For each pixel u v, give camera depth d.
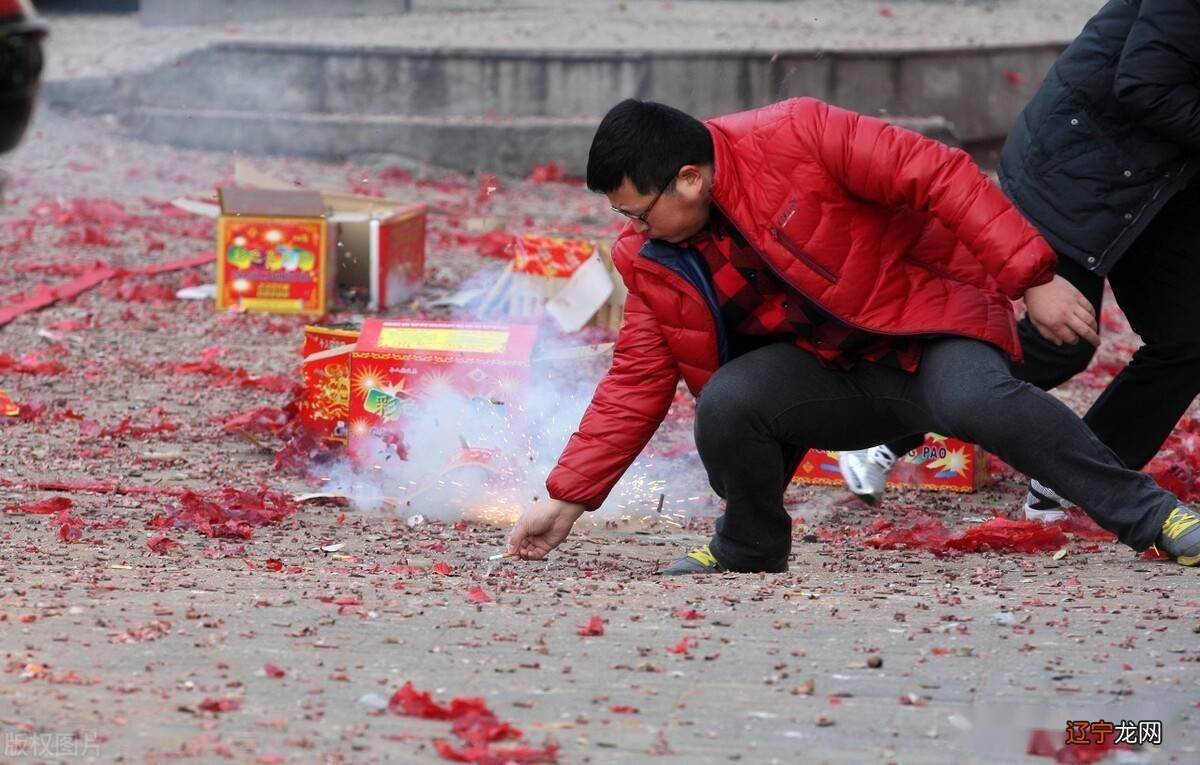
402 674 7.41
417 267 22.83
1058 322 8.91
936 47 40.91
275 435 15.02
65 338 19.47
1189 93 10.71
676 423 15.98
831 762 6.24
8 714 6.66
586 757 6.25
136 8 49.22
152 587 9.25
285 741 6.40
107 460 14.09
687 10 48.78
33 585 9.16
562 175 38.44
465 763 6.16
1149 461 13.49
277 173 35.25
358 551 11.24
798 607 8.93
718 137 8.93
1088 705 6.90
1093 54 11.38
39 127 36.69
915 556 11.16
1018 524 11.28
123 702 6.88
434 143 38.34
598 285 19.19
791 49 39.66
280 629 8.20
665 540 12.08
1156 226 11.55
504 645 7.97
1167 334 11.68
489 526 12.34
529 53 39.09
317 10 47.09
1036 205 11.56
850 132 8.88
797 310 9.37
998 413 9.16
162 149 36.84
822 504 13.39
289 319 21.03
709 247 9.27
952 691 7.16
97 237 25.78
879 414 9.71
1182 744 6.40
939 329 9.21
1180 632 8.12
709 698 7.08
